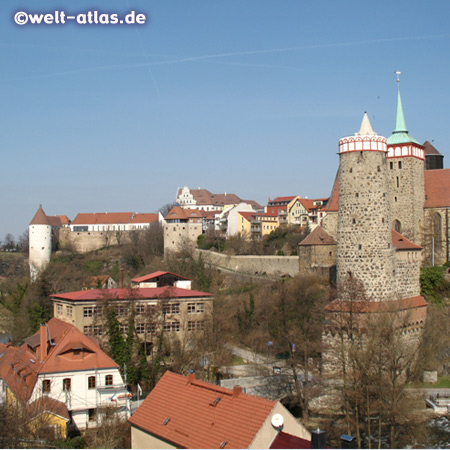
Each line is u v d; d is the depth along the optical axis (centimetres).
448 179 11412
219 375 8956
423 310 9300
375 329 7650
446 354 9069
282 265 14275
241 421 4403
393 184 11288
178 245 19038
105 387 7225
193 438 4475
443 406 7575
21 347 8419
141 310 10388
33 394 6819
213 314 10919
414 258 9731
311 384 7675
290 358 8225
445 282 10019
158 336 9638
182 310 10638
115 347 8700
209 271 15425
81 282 17688
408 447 6519
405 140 11219
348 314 8175
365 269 8762
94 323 10062
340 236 9062
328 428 7012
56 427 6344
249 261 15138
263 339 10381
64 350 7212
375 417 7238
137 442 4972
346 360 7812
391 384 6994
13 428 5444
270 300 11144
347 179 8988
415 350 8119
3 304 15100
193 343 10394
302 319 9581
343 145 9056
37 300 12581
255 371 9075
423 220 11369
